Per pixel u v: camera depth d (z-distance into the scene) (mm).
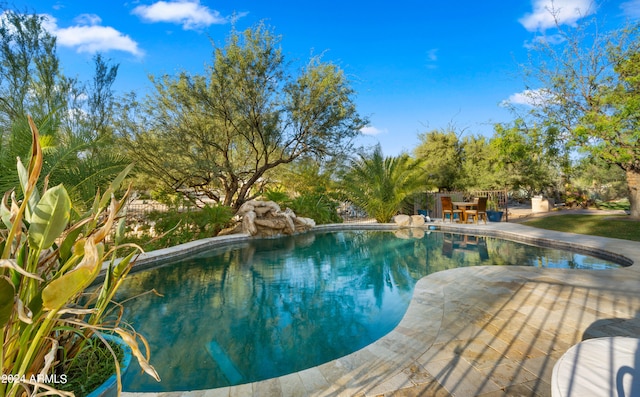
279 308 4664
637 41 9820
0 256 1203
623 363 1652
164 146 11531
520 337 3027
